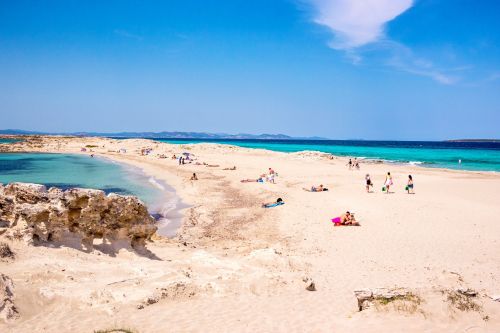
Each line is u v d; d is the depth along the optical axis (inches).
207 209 1109.7
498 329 355.6
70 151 3639.3
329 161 2664.9
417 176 1828.2
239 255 648.4
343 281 521.7
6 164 2426.2
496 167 2481.5
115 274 442.6
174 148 3609.7
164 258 582.9
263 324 368.2
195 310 388.2
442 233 799.1
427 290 412.5
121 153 3435.0
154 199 1266.0
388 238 768.3
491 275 552.7
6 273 386.3
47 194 528.7
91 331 331.3
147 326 347.6
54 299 369.7
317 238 782.5
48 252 460.1
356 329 356.2
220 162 2504.9
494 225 861.2
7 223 482.3
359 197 1228.5
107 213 538.3
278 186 1491.1
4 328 323.9
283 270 537.3
